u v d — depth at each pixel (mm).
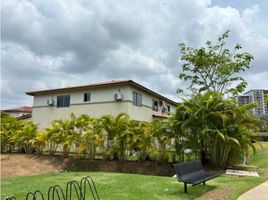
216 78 22453
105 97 23016
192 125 14102
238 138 13438
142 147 15961
